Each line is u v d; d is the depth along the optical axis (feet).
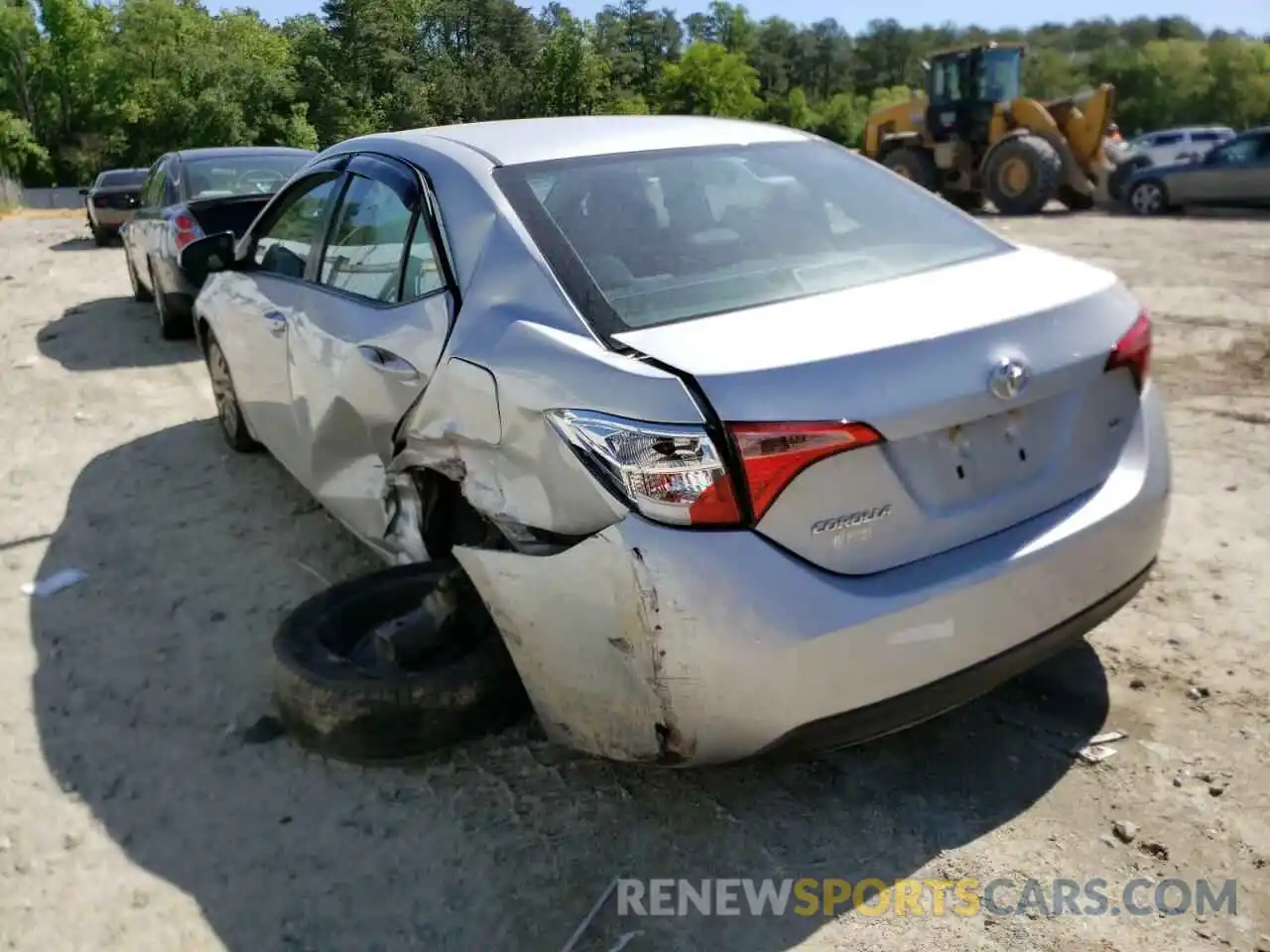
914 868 8.56
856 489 7.80
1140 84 328.08
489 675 9.72
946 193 68.03
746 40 419.54
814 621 7.57
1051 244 45.98
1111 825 8.95
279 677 10.04
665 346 8.16
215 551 14.93
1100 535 8.76
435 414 9.89
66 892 8.63
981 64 64.54
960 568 8.09
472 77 268.21
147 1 215.10
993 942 7.82
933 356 8.01
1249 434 18.29
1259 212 59.72
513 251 9.64
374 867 8.77
